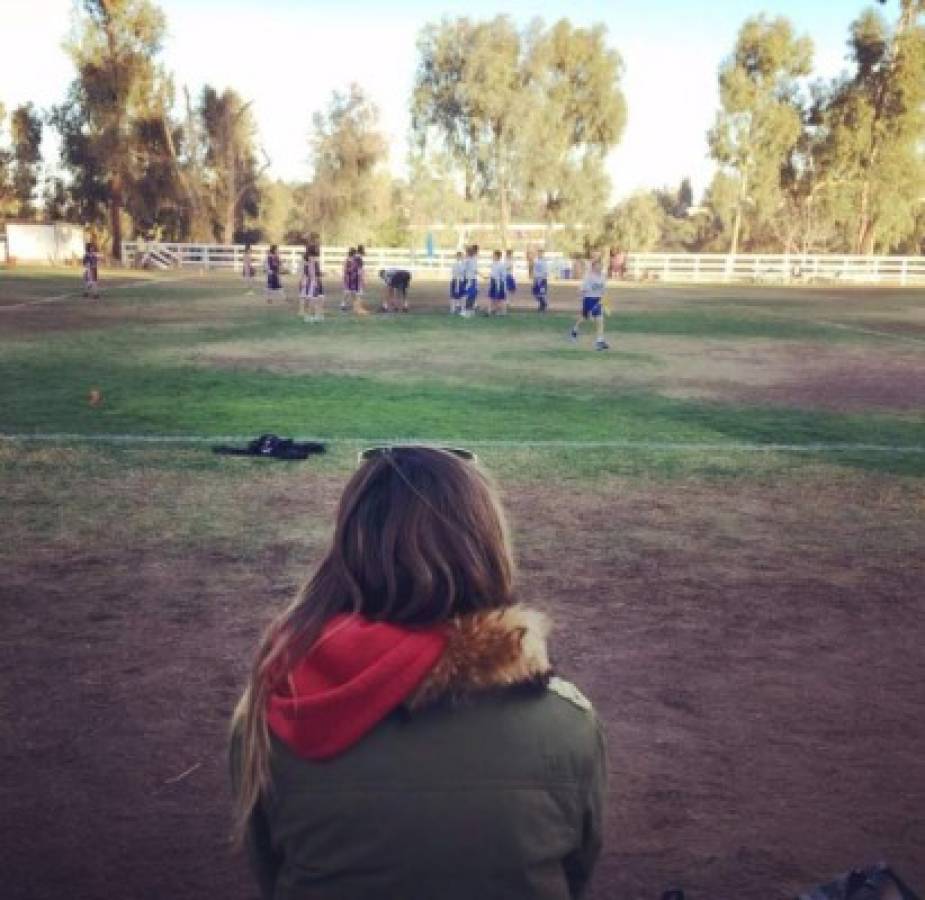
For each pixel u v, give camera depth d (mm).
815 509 8344
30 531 7184
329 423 11617
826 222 73500
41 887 3275
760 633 5590
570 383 15469
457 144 63312
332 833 1400
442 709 1419
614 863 3459
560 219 64375
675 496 8680
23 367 15766
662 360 18719
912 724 4547
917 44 65688
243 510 7855
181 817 3688
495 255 28984
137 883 3311
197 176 61875
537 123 61844
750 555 7035
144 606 5773
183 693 4680
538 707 1446
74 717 4422
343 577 1502
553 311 31438
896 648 5430
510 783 1406
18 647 5152
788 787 3982
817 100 69625
